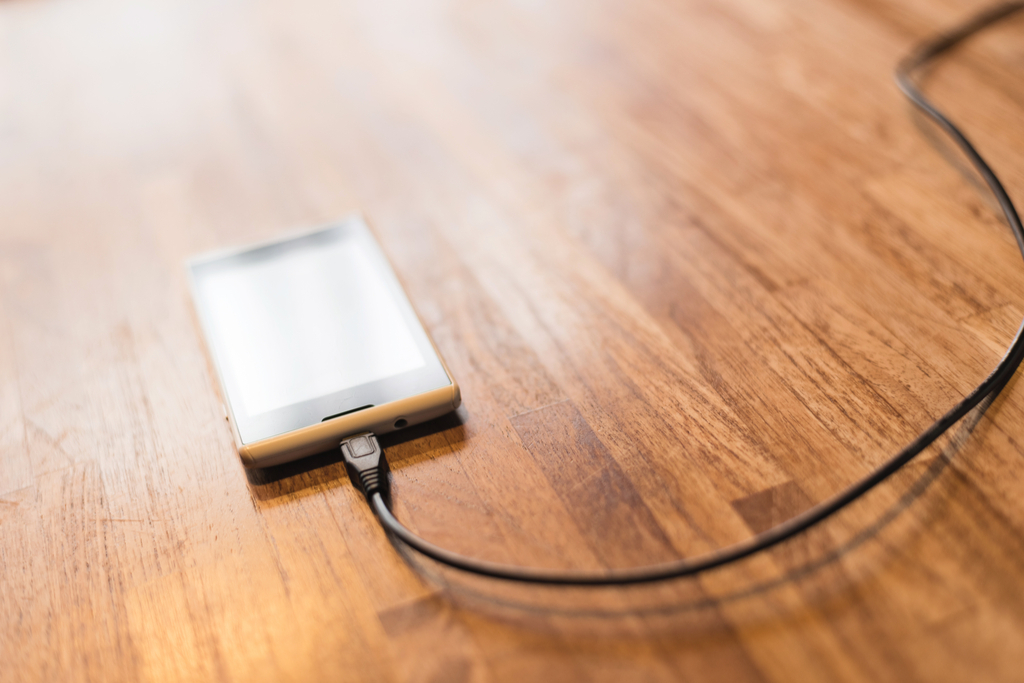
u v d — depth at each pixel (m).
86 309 0.55
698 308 0.51
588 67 0.65
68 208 0.60
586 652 0.42
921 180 0.56
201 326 0.51
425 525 0.46
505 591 0.44
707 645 0.42
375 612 0.44
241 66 0.68
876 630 0.42
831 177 0.56
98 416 0.50
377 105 0.64
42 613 0.45
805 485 0.46
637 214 0.56
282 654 0.43
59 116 0.66
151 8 0.75
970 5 0.65
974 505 0.44
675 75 0.64
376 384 0.48
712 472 0.46
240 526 0.46
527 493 0.46
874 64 0.62
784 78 0.62
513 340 0.51
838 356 0.49
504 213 0.57
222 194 0.60
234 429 0.47
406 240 0.56
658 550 0.44
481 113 0.63
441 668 0.43
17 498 0.48
